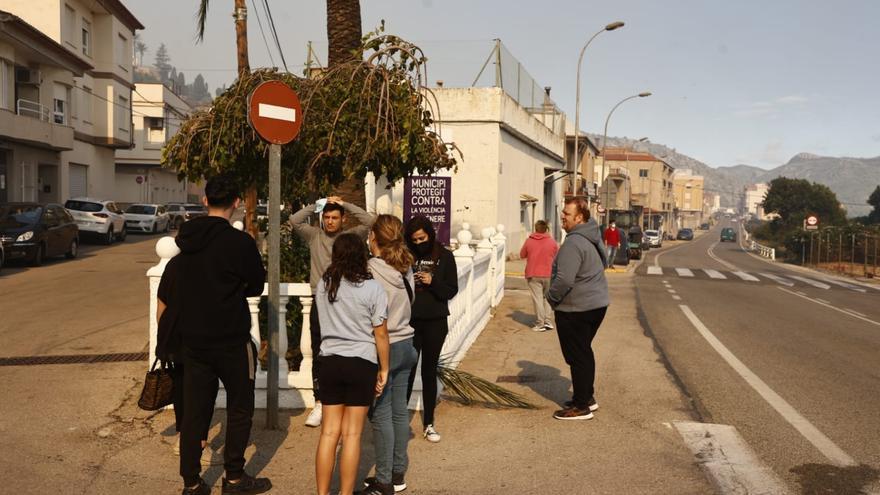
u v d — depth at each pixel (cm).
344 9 916
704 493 475
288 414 636
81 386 713
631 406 693
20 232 1916
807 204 8294
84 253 2467
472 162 2653
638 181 11062
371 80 718
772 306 1666
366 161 727
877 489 484
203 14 1473
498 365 884
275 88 575
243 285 468
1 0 3094
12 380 732
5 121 2519
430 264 564
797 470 518
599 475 507
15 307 1227
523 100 3197
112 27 3775
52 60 2936
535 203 3553
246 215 1002
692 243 9475
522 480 498
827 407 701
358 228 612
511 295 1669
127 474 501
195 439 455
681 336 1132
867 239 3712
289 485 486
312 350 598
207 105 772
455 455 550
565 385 781
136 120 5434
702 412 674
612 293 1814
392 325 477
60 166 3241
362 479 502
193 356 455
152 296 639
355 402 441
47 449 543
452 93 2638
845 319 1474
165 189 5966
